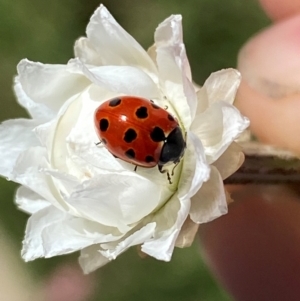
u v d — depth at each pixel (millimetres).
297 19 47
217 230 53
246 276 53
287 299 52
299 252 51
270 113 45
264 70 45
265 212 51
